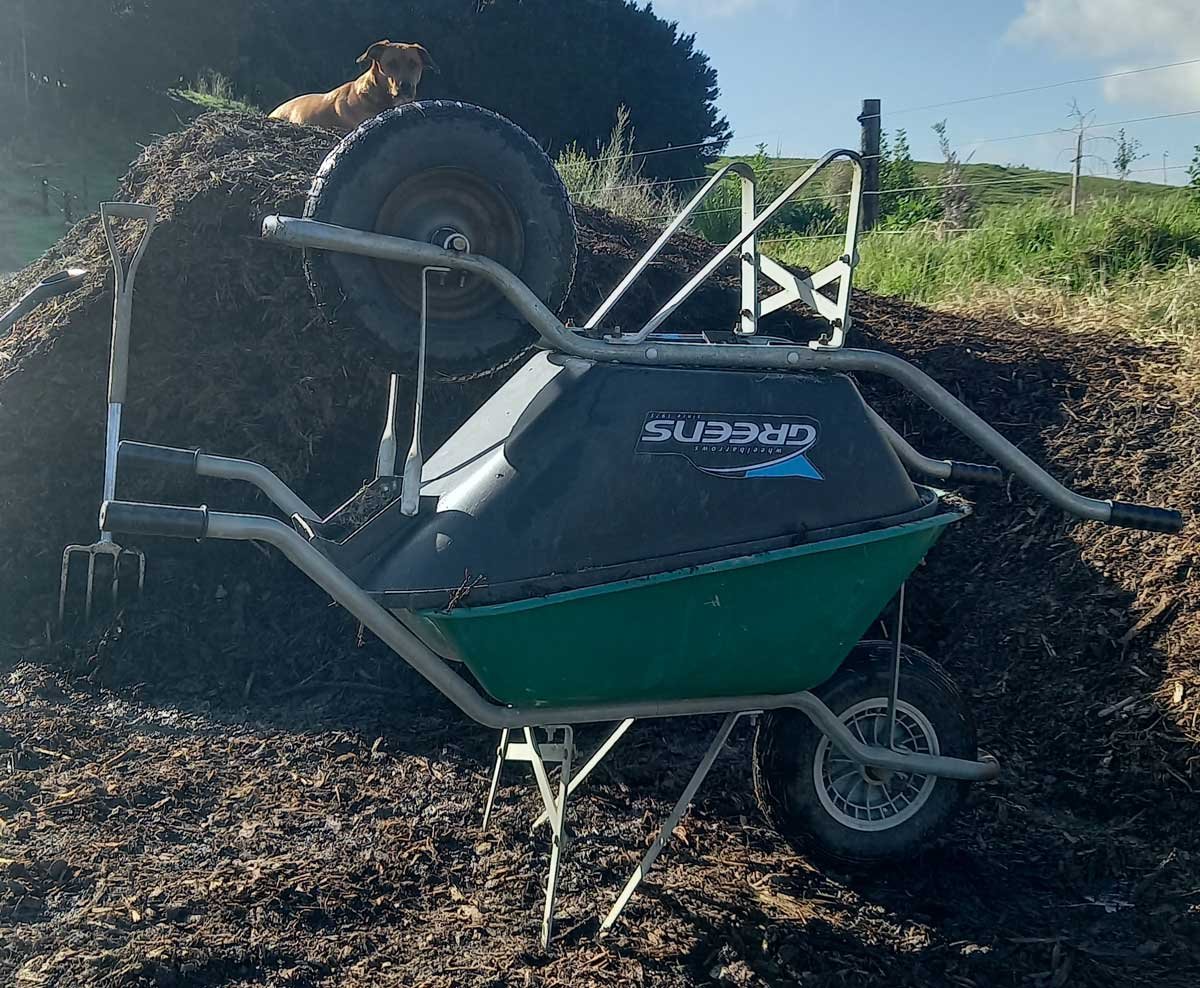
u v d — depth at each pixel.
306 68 34.59
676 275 7.52
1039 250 10.41
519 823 4.18
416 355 3.80
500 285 3.40
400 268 3.77
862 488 3.53
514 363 6.34
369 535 3.55
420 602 3.29
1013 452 3.75
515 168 3.78
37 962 3.27
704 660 3.49
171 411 6.19
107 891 3.63
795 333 7.39
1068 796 4.59
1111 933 3.73
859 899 3.84
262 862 3.85
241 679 5.32
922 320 8.07
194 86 30.19
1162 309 8.10
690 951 3.45
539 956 3.39
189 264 6.56
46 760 4.52
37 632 5.59
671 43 40.41
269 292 6.50
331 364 6.29
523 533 3.33
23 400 6.20
